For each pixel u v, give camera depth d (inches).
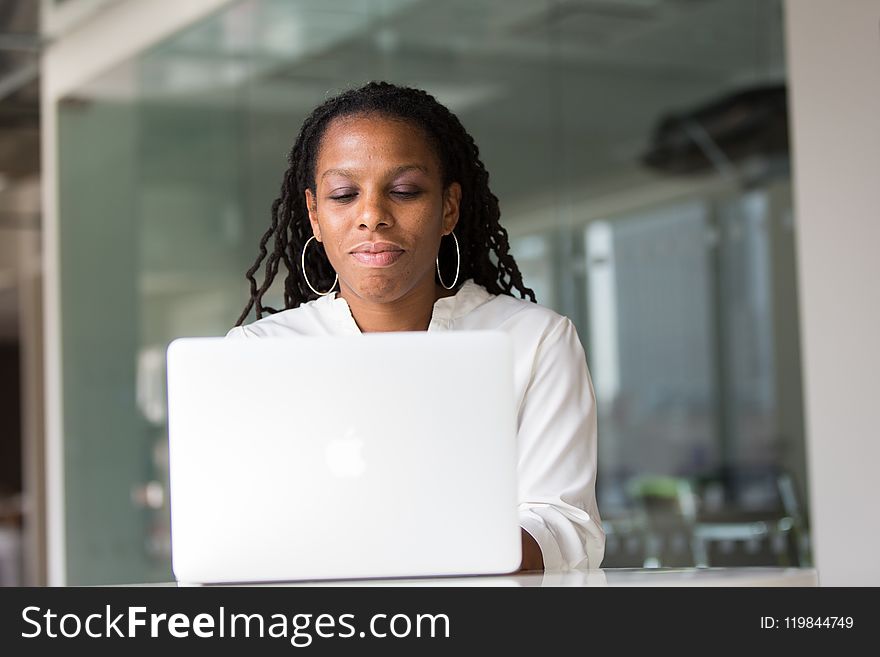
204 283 217.5
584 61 240.7
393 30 217.9
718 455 266.4
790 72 149.0
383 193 78.5
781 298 272.4
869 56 139.6
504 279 93.3
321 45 213.6
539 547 67.5
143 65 225.3
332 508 60.8
